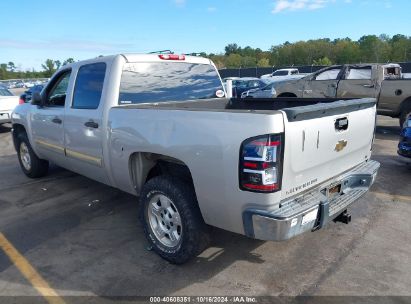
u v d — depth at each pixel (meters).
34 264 3.63
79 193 5.58
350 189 3.59
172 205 3.44
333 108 3.04
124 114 3.76
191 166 3.08
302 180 2.92
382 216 4.53
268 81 18.72
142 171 3.78
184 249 3.33
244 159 2.72
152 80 4.39
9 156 8.43
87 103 4.38
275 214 2.70
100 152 4.18
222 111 2.88
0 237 4.22
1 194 5.66
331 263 3.51
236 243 3.89
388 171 6.40
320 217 3.00
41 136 5.49
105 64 4.20
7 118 11.51
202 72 4.98
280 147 2.65
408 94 9.48
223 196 2.91
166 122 3.28
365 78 10.63
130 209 4.93
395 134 10.09
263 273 3.37
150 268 3.50
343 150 3.34
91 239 4.11
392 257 3.59
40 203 5.23
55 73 5.10
